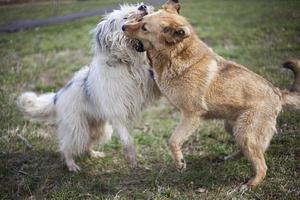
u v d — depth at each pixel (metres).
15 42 11.64
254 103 4.36
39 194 4.64
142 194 4.47
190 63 4.41
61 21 14.67
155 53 4.50
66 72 8.70
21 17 15.75
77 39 11.53
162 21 4.30
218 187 4.48
